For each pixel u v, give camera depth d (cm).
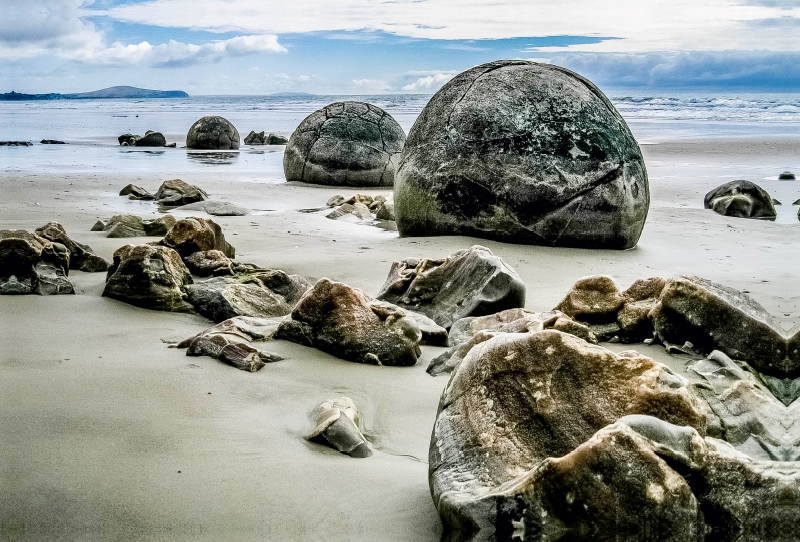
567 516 238
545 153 859
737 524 243
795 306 604
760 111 5612
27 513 281
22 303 571
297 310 496
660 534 235
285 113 6197
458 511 254
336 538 272
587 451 240
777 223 1120
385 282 628
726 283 696
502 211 864
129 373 426
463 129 884
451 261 591
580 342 297
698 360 487
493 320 526
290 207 1284
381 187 1669
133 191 1301
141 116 5641
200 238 699
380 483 312
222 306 566
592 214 858
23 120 4816
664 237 973
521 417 283
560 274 733
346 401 388
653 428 247
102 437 343
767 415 391
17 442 334
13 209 1098
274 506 292
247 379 429
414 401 412
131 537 271
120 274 587
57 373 421
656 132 3488
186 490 301
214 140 2712
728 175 1800
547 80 902
